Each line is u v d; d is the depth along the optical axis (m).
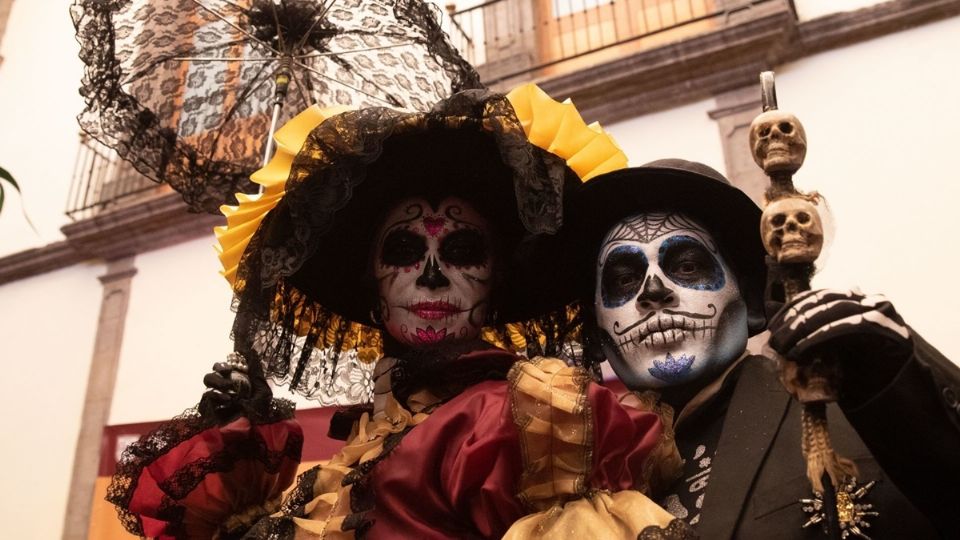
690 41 4.43
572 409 1.13
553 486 1.12
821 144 4.05
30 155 6.94
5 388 5.77
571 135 1.58
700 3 4.94
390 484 1.21
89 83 1.88
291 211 1.39
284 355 1.65
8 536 5.10
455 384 1.41
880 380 0.96
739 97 4.34
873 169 3.89
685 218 1.58
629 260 1.53
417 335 1.47
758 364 1.46
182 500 1.56
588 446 1.13
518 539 1.04
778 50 4.33
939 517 1.02
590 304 1.70
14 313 6.12
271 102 2.22
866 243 3.72
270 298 1.55
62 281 6.08
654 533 1.00
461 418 1.25
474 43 5.50
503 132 1.37
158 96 2.04
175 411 5.01
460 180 1.62
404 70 2.12
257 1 2.20
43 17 7.73
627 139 4.54
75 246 5.96
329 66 2.22
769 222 1.05
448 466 1.21
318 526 1.27
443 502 1.20
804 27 4.32
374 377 1.55
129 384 5.28
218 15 2.13
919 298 3.53
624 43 4.85
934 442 0.96
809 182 3.97
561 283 1.73
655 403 1.39
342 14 2.20
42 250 6.16
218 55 2.18
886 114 4.00
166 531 1.61
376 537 1.18
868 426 0.98
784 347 0.95
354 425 1.55
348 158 1.40
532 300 1.74
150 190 6.00
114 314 5.61
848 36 4.26
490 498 1.13
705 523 1.22
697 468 1.37
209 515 1.57
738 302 1.54
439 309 1.48
